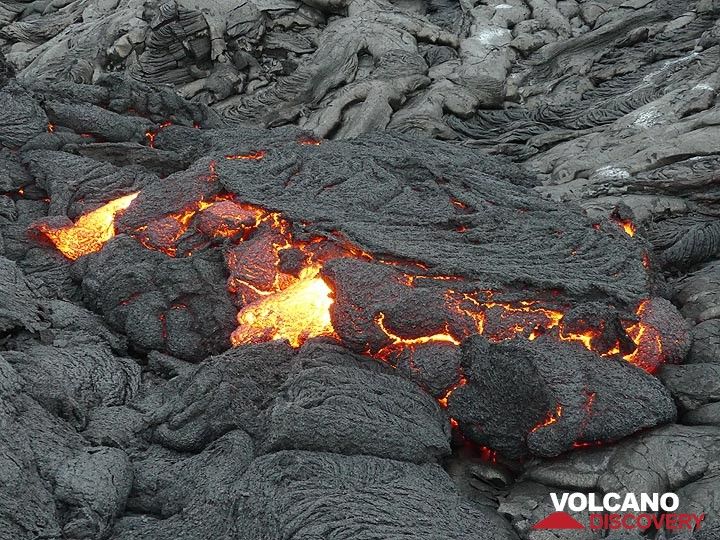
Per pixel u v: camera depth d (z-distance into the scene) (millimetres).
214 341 7105
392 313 6438
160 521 5590
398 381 6258
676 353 6609
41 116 8781
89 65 12320
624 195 9188
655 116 10484
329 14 13523
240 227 7547
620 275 7098
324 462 5574
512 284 6715
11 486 5254
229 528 5336
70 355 6672
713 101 10516
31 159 8484
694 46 11977
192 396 6172
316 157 8570
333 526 5051
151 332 7168
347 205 7789
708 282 7484
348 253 7137
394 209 7812
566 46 12812
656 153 9539
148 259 7453
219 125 10062
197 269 7230
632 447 5848
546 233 7535
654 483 5621
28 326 6734
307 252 7211
